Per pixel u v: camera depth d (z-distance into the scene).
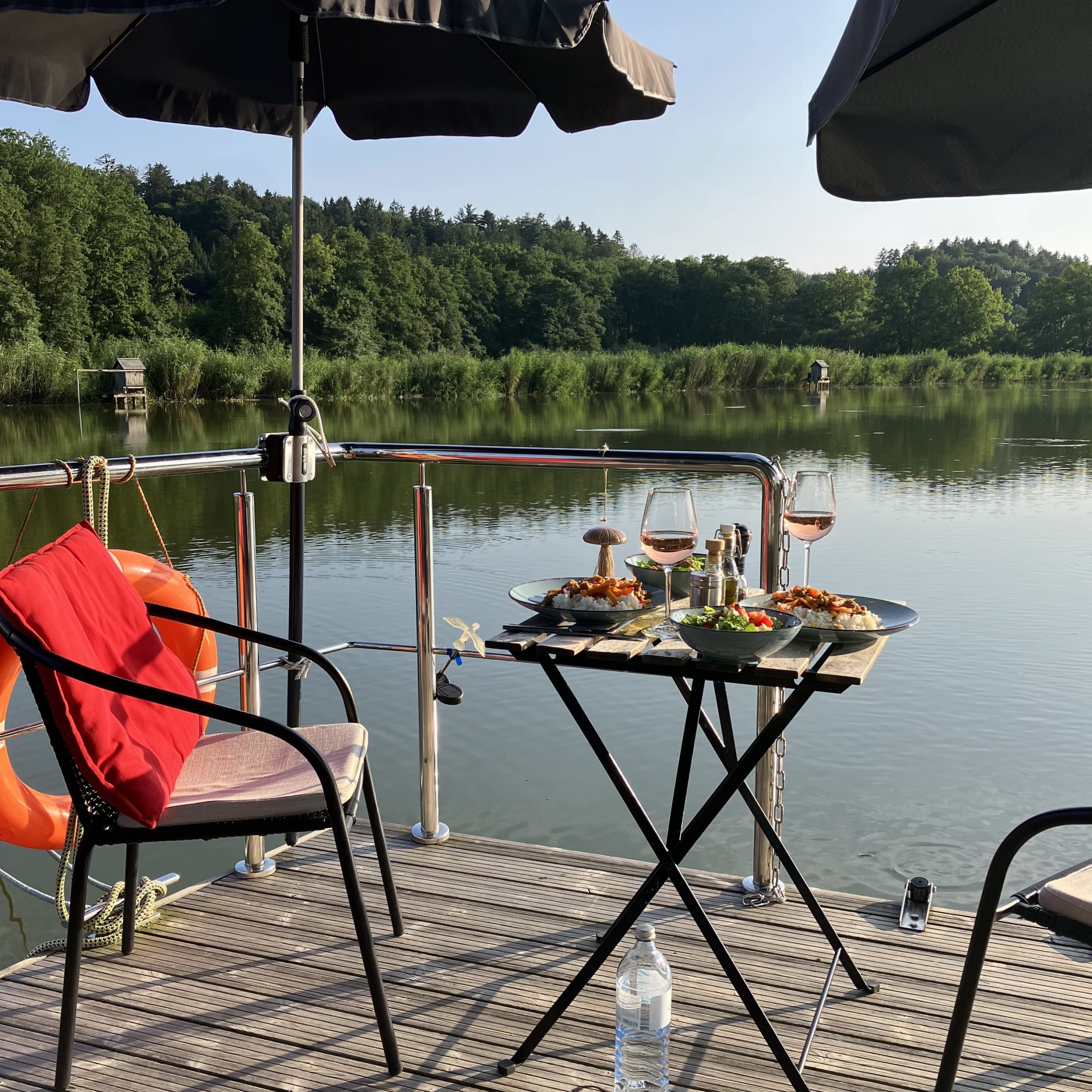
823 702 4.81
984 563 7.98
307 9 1.64
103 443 18.30
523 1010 1.84
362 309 58.31
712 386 45.12
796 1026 1.77
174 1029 1.79
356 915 1.62
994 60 2.12
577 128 3.03
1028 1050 1.70
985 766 4.05
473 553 8.41
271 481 2.42
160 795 1.56
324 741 1.97
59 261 45.94
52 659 1.49
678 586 2.00
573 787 3.89
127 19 2.80
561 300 75.25
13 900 3.25
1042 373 62.06
